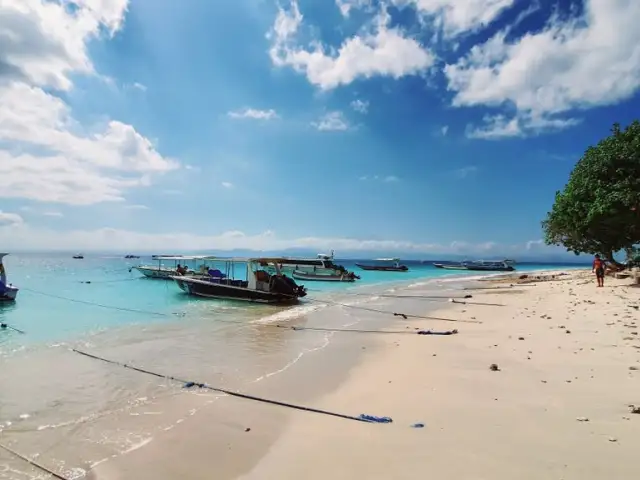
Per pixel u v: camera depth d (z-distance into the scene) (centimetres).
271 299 2689
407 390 820
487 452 539
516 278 5241
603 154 2809
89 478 531
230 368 1066
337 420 694
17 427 699
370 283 4991
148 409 777
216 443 624
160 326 1792
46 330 1691
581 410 661
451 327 1606
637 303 1822
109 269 7831
